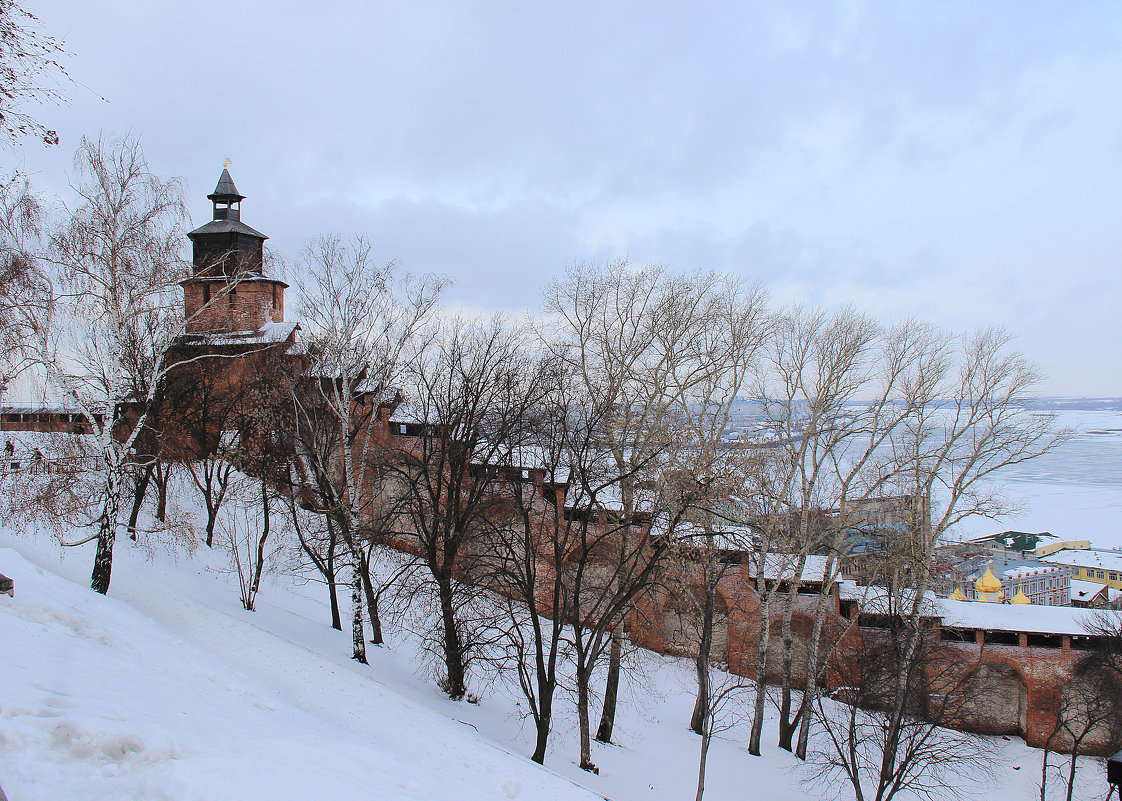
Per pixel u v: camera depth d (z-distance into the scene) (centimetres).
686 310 3078
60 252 2312
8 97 1465
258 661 2339
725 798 2389
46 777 796
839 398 3008
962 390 2958
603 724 2762
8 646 1284
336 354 3044
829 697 3691
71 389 2452
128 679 1335
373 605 3222
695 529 2753
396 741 1812
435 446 3153
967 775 3011
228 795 836
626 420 2827
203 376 3653
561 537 3472
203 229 5266
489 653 3275
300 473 3469
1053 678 3562
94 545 3362
